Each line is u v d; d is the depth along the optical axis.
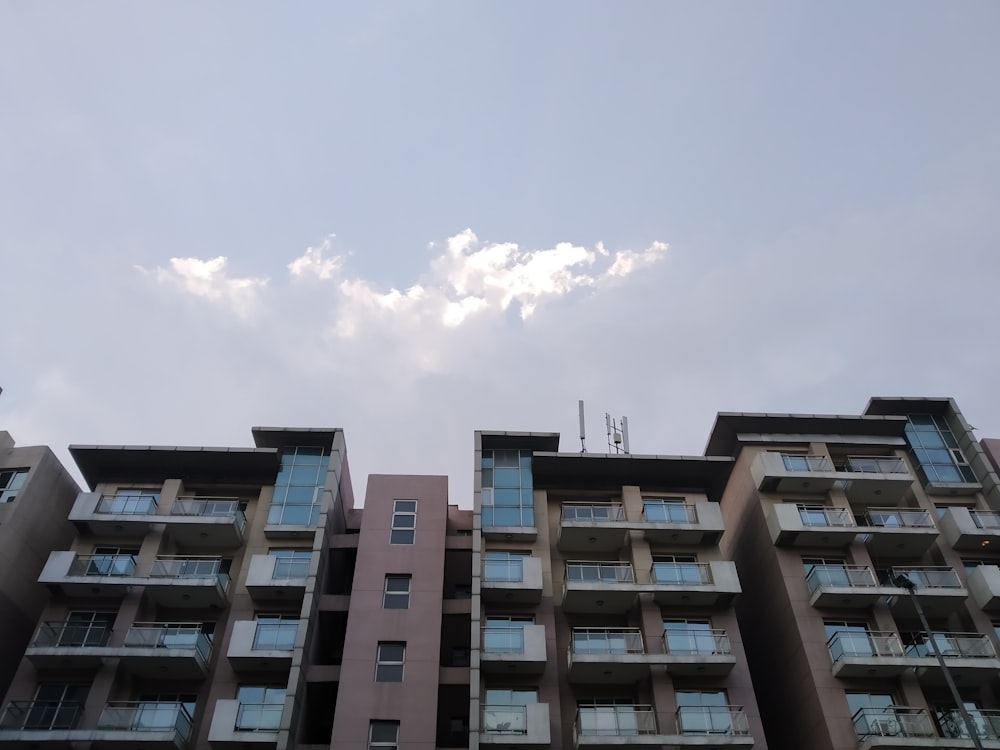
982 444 43.06
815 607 36.44
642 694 34.41
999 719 32.25
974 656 34.03
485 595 36.12
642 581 36.78
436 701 32.41
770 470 39.94
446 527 40.12
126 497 39.22
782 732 36.12
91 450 40.50
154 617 36.25
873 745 31.30
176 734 31.44
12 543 37.03
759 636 39.03
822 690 33.84
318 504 39.66
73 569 36.34
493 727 31.45
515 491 40.41
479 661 33.16
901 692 34.03
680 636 34.94
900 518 38.94
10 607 36.38
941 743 31.25
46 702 32.88
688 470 41.53
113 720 31.97
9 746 31.33
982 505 40.78
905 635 36.81
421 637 34.31
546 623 35.91
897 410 44.69
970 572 37.84
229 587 37.34
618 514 39.38
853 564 37.69
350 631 34.28
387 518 38.81
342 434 41.88
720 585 36.38
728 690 34.22
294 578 36.16
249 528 39.53
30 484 38.78
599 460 41.03
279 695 33.53
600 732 31.89
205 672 34.50
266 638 34.44
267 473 41.59
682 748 31.64
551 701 33.44
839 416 42.75
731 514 43.12
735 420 42.78
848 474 39.59
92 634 34.78
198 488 41.06
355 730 31.52
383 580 36.25
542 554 38.28
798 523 38.16
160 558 37.53
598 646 34.59
